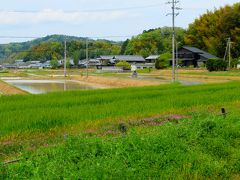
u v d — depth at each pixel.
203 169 10.41
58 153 10.47
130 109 21.48
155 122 18.64
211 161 11.12
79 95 31.97
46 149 11.80
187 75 86.25
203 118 16.62
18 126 16.11
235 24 119.69
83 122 17.66
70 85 65.06
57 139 14.64
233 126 14.84
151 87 42.25
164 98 27.55
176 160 10.87
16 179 8.62
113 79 72.62
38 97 30.28
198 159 11.07
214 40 123.44
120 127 13.69
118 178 9.11
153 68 132.62
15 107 23.02
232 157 11.55
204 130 13.91
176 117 19.80
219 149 12.23
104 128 16.70
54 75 106.25
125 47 181.75
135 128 15.88
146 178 9.54
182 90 35.91
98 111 20.31
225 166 10.80
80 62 170.75
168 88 39.88
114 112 20.39
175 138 12.57
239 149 12.43
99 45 193.12
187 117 19.77
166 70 111.75
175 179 9.57
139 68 142.88
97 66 146.38
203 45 132.25
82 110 20.64
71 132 15.85
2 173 8.64
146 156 10.70
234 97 29.19
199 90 35.97
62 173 9.02
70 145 10.80
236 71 95.38
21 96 31.28
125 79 71.94
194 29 134.75
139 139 11.72
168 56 120.44
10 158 11.84
